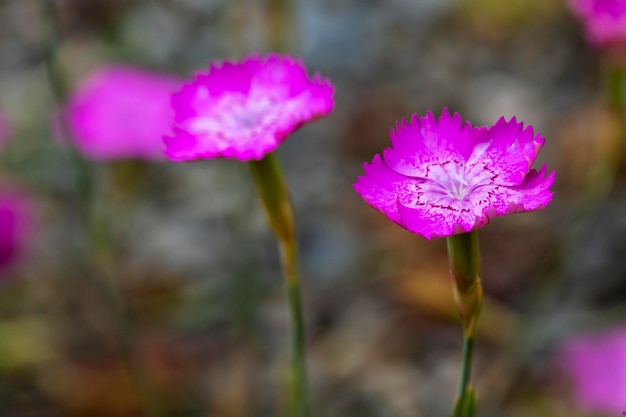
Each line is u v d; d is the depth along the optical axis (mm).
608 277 445
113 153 404
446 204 257
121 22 576
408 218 255
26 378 420
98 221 381
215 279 457
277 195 290
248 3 498
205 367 419
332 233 502
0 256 371
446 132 265
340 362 426
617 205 479
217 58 444
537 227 483
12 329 425
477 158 262
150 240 494
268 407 405
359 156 562
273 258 474
